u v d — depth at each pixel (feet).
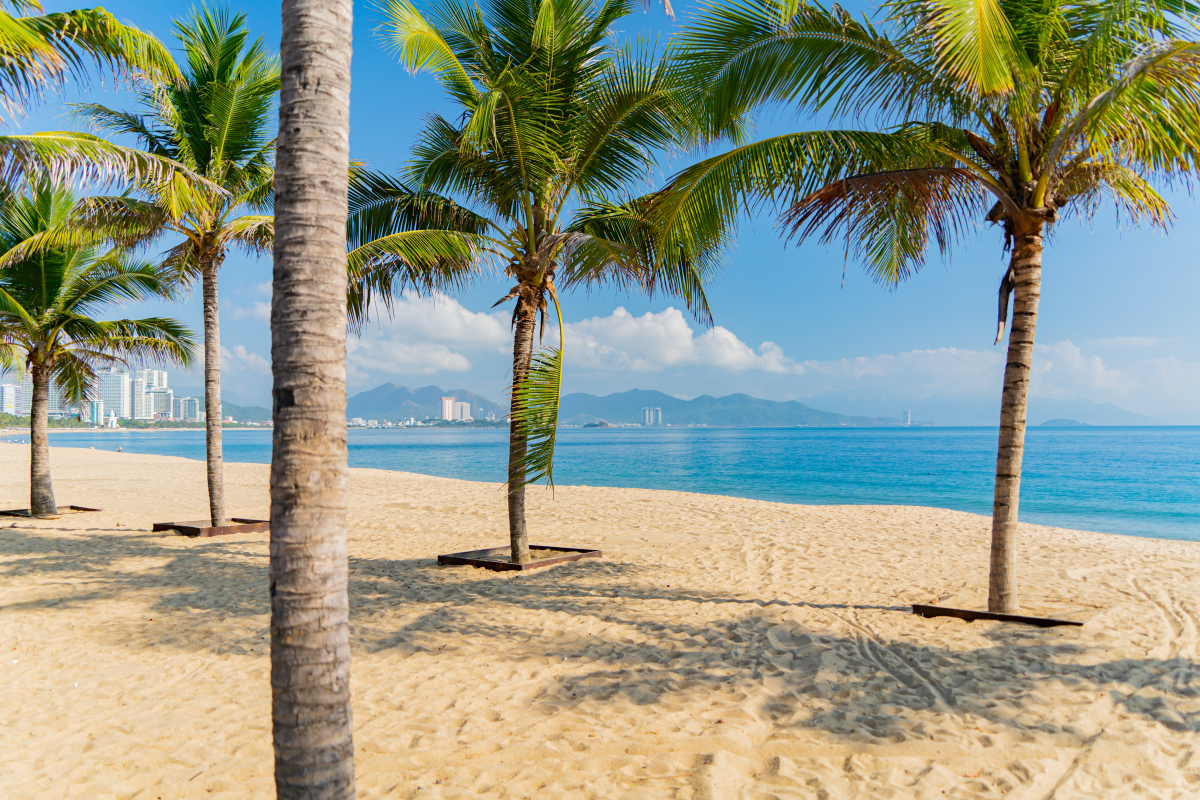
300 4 7.40
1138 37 16.24
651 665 16.60
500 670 16.42
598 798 10.56
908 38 17.67
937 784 10.77
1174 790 10.53
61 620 20.61
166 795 10.83
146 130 34.45
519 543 28.63
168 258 36.35
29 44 17.89
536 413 23.41
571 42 25.88
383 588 25.16
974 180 19.15
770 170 20.53
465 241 26.30
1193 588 24.06
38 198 36.22
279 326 7.24
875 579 26.32
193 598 23.20
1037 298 19.43
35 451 43.37
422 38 23.32
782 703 14.16
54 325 40.93
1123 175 20.79
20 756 12.14
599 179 27.91
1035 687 14.62
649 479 104.73
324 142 7.39
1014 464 19.94
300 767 6.98
